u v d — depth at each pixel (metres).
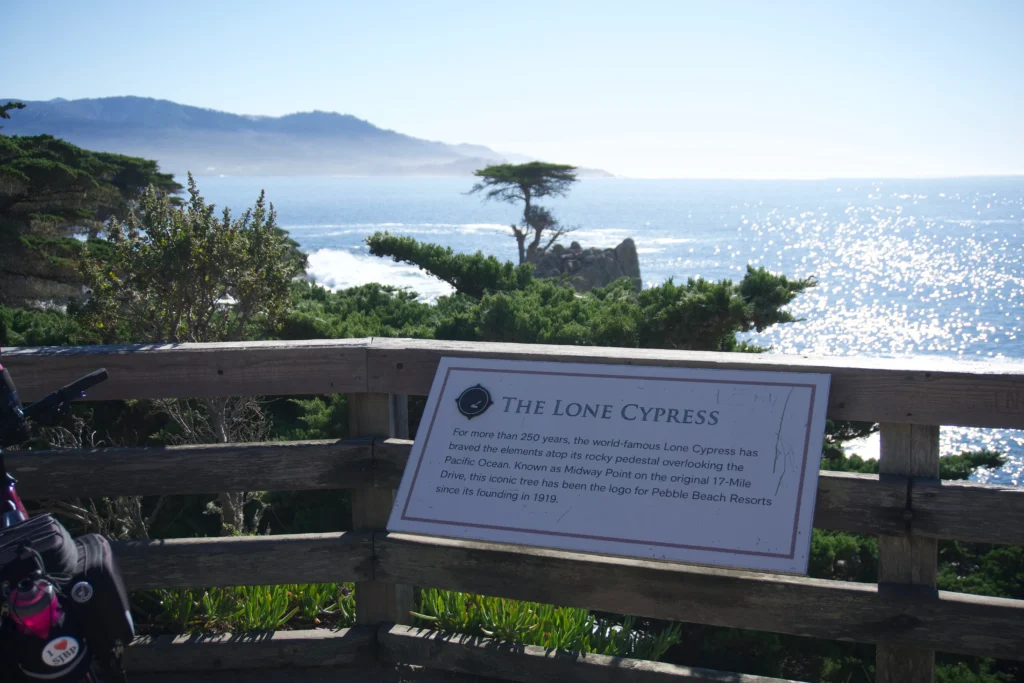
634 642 3.99
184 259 7.06
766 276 10.30
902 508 2.76
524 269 14.41
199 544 3.38
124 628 2.52
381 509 3.40
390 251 14.67
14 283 19.72
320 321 10.93
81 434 6.69
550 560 3.11
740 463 2.76
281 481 3.35
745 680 2.95
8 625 2.34
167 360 3.33
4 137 24.41
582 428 2.98
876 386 2.77
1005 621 2.67
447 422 3.13
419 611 3.94
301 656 3.39
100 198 25.30
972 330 64.00
